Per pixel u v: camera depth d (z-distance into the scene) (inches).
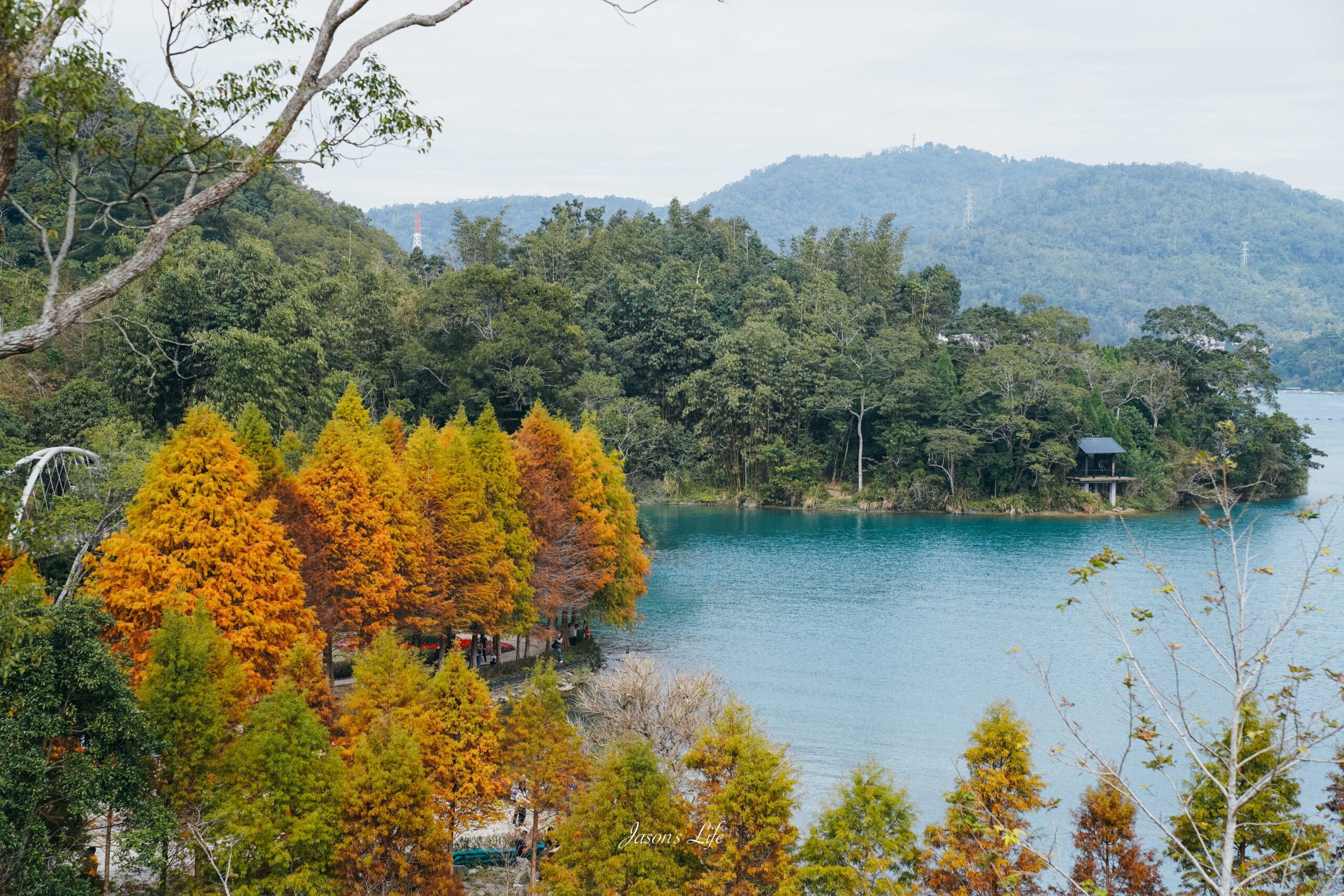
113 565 1802.4
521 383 5014.8
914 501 6171.3
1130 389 6545.3
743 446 6427.2
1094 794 1397.6
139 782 1246.9
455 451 2556.6
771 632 3267.7
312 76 733.9
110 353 3654.0
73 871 1165.1
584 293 6948.8
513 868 1622.8
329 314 5004.9
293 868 1332.4
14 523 1155.3
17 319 3543.3
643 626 3344.0
